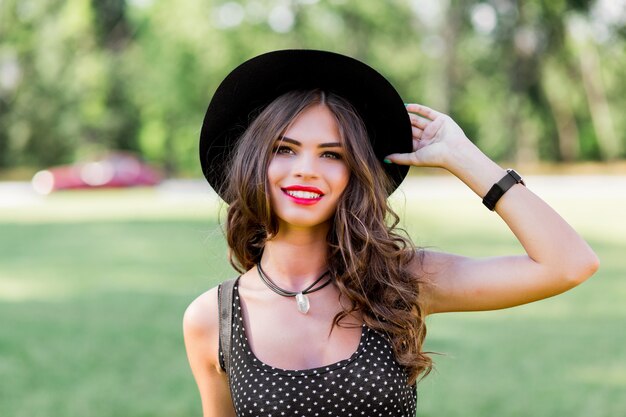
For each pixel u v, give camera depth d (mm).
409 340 2279
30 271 10344
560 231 2254
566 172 35625
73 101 37156
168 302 8250
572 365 6012
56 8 37312
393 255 2311
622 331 7051
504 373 5805
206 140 2514
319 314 2326
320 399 2174
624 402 5164
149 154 38219
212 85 36344
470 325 7340
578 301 8320
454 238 12438
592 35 36062
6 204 21547
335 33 37531
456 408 5070
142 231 14234
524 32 35875
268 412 2184
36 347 6570
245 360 2273
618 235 13070
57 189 25516
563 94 37562
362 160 2270
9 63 37844
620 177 32094
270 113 2293
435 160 2393
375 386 2195
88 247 12406
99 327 7215
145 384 5605
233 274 3375
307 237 2365
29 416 4926
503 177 2305
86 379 5695
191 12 35625
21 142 37438
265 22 36188
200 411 5051
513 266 2299
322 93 2320
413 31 38375
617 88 38500
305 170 2236
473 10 36562
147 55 37000
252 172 2293
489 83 37688
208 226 14734
